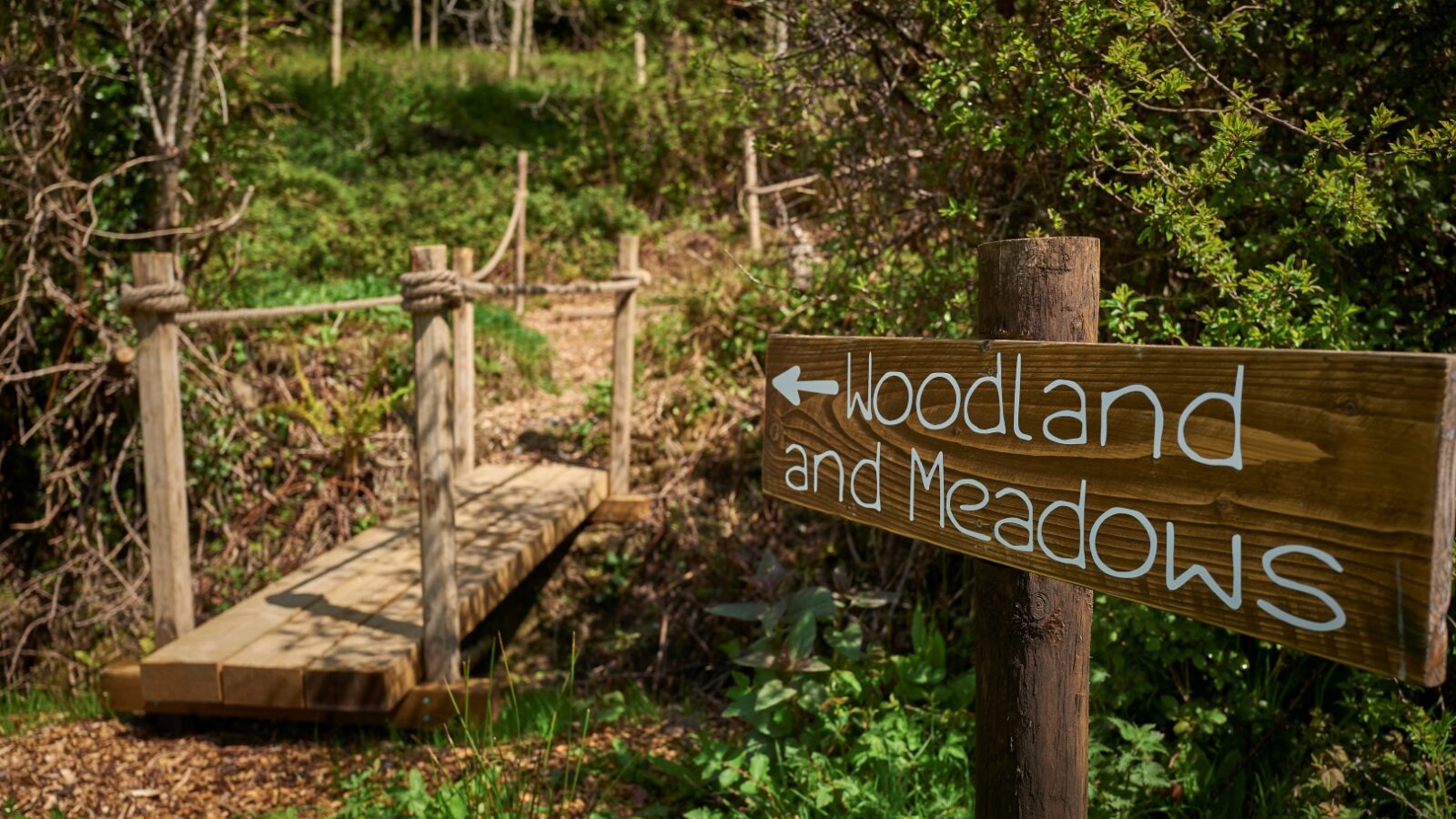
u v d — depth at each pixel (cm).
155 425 431
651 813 319
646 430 641
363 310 730
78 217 570
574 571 583
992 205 366
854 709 322
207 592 591
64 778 378
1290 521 119
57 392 584
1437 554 105
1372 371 111
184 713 414
